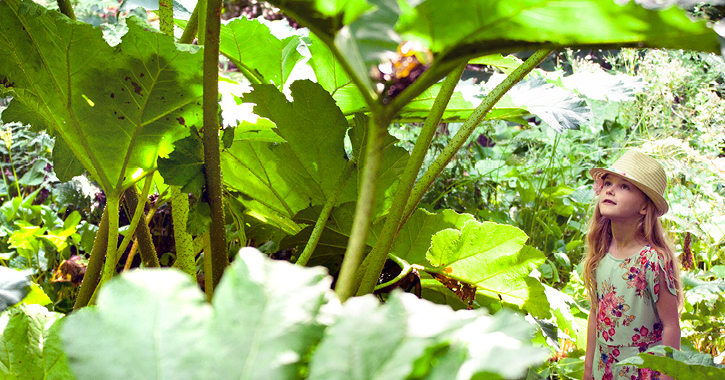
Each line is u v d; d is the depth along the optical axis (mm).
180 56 1123
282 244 1434
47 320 769
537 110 1516
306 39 1742
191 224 1086
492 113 1639
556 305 1564
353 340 368
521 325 395
